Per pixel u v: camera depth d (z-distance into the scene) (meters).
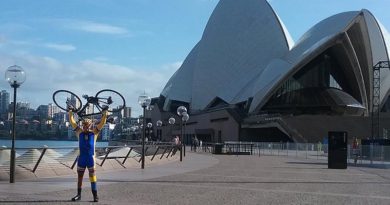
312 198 11.69
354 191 13.68
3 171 14.70
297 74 79.81
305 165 27.78
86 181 14.57
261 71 84.75
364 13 71.62
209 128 88.00
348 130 68.00
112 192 12.05
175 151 34.19
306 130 67.12
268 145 50.81
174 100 106.50
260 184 14.91
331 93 78.81
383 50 74.12
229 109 80.12
